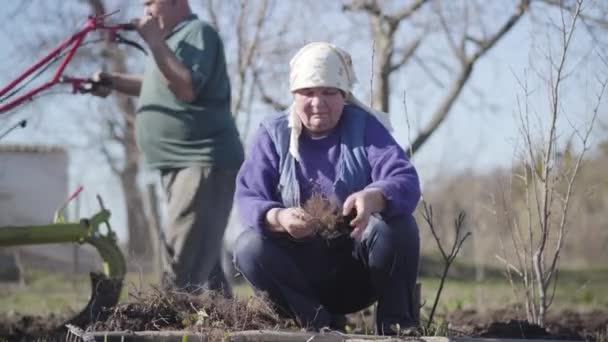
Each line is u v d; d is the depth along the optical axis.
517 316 7.27
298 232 5.06
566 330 7.84
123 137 16.31
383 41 11.04
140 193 16.58
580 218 23.16
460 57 11.81
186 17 7.78
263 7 10.82
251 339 5.08
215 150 7.64
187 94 7.48
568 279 20.00
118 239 7.64
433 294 14.09
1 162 30.47
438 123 12.09
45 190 30.77
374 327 5.98
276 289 5.45
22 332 7.39
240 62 10.89
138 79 8.23
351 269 5.51
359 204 4.90
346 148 5.32
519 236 7.36
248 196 5.40
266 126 5.52
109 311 5.62
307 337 5.08
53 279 17.48
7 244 7.09
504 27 11.54
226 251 9.67
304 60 5.28
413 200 5.11
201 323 5.30
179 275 7.56
